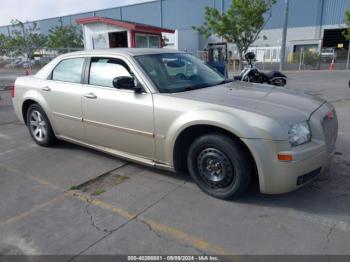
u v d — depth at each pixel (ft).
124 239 8.95
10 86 47.16
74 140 15.17
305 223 9.45
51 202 11.15
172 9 137.69
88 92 13.46
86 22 49.32
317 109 10.71
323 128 10.23
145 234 9.15
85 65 14.02
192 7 131.34
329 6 106.11
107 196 11.46
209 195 11.16
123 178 12.92
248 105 10.22
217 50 55.21
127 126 12.34
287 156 9.22
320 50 103.55
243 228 9.29
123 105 12.25
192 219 9.84
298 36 113.80
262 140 9.35
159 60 13.24
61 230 9.46
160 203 10.84
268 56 111.75
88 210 10.55
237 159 10.00
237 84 13.47
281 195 11.05
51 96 15.23
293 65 89.51
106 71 13.24
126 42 47.80
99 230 9.40
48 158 15.43
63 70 15.14
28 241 8.99
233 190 10.39
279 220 9.63
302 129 9.61
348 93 35.50
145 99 11.68
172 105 11.03
